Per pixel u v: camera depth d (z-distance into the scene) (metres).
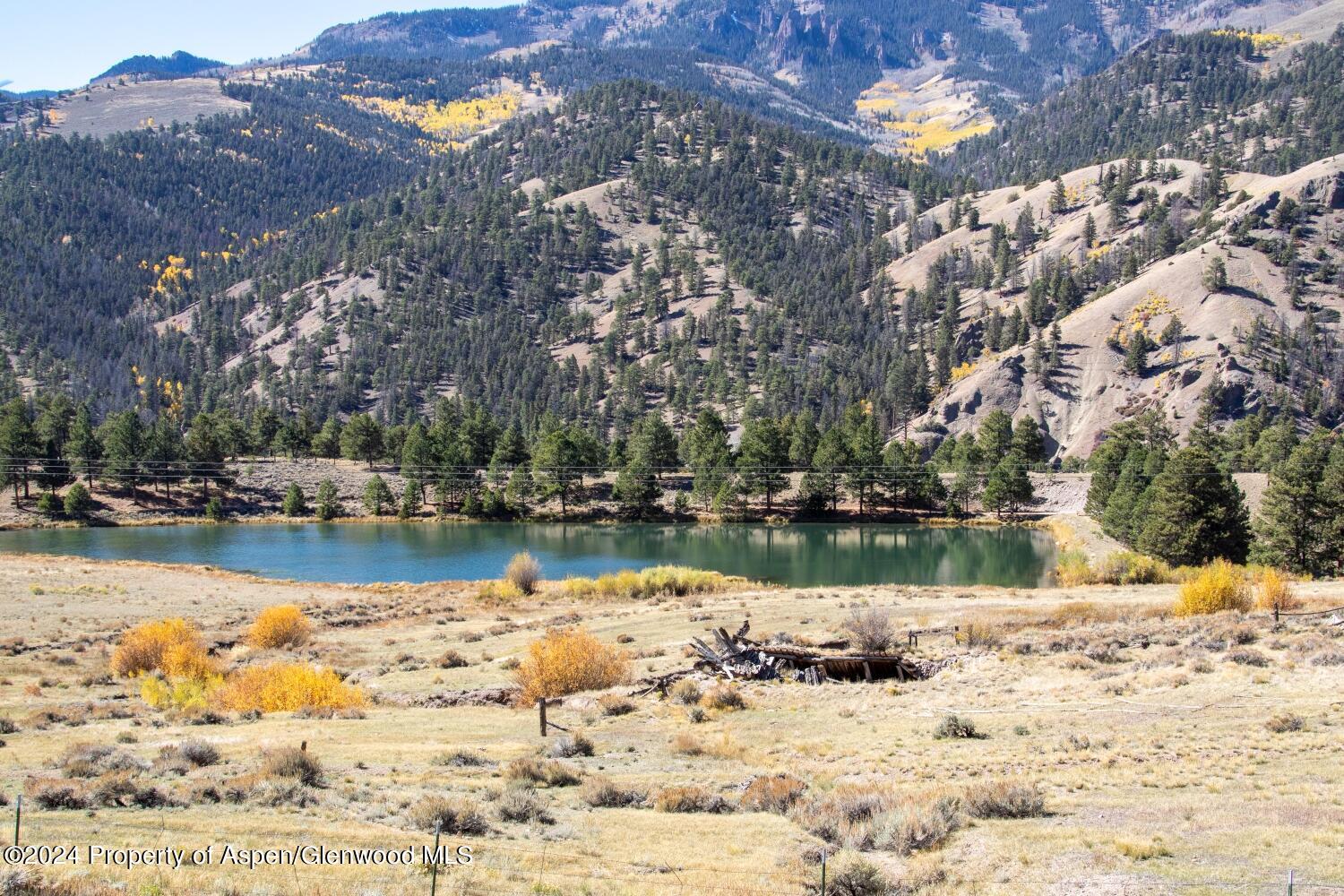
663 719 36.12
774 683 42.31
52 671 49.81
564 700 40.59
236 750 29.45
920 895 16.39
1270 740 26.08
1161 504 90.44
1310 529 85.88
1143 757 25.58
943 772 25.86
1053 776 24.36
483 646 57.78
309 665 48.69
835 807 21.67
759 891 16.33
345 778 25.33
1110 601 63.59
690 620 63.47
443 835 19.61
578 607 76.00
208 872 16.20
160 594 80.12
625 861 18.31
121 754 25.86
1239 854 17.56
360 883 15.82
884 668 43.16
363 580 102.75
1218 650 40.47
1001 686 38.03
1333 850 17.41
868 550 124.62
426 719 36.78
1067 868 17.25
